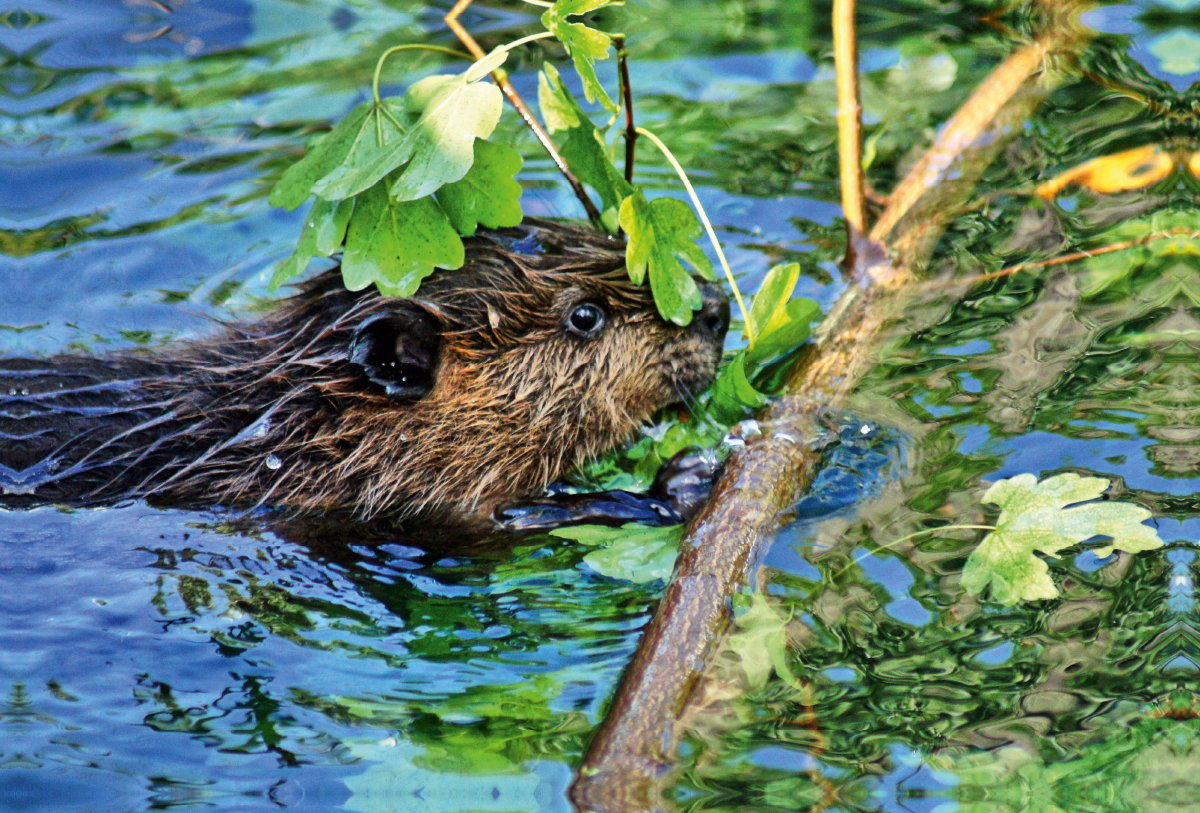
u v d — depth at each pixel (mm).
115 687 6453
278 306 9352
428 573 7668
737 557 6781
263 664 6668
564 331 8633
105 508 7965
